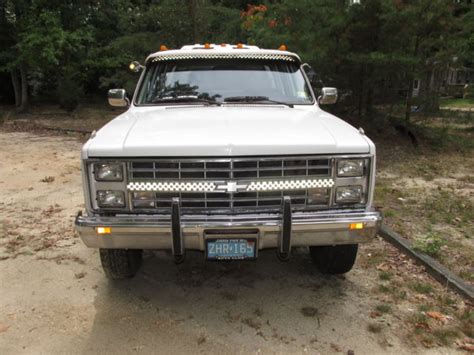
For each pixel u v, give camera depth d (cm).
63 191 666
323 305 349
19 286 375
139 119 352
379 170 795
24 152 998
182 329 317
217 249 291
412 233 486
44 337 306
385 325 322
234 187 286
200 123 328
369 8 845
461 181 727
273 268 414
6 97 2298
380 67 875
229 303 353
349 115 1012
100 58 1873
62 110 2009
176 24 1382
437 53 895
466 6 918
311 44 887
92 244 299
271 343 302
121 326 320
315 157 290
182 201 289
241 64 444
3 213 561
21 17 1758
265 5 1233
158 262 427
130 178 288
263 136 297
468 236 482
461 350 295
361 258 432
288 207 283
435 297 359
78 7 1925
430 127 1027
